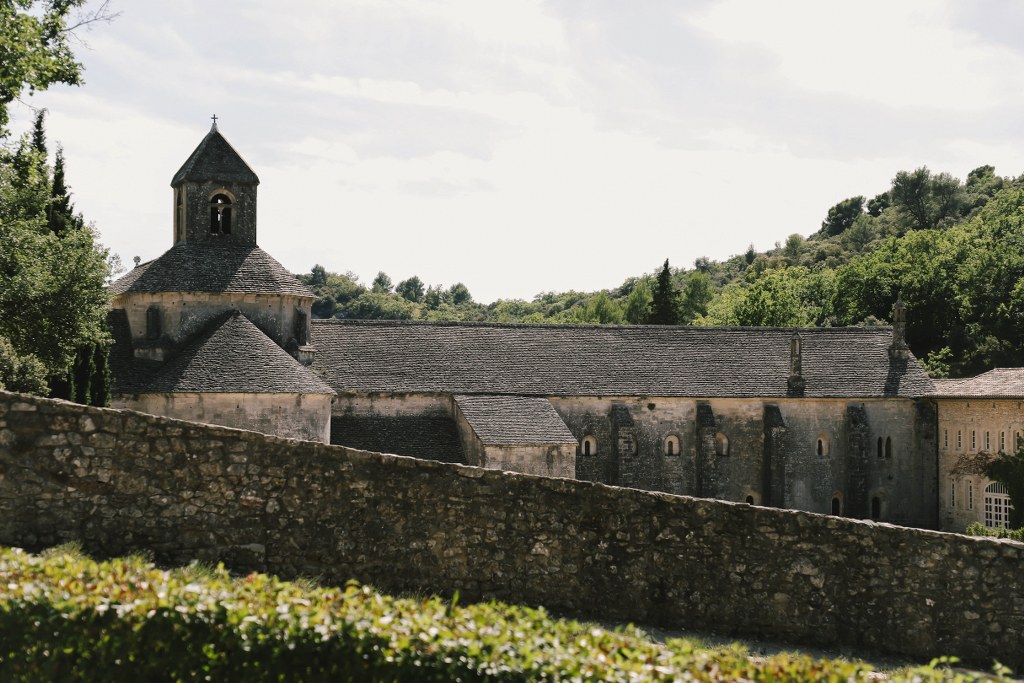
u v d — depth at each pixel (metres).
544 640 12.97
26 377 47.06
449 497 20.30
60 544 18.77
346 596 13.82
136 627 12.68
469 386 58.16
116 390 49.78
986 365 100.69
